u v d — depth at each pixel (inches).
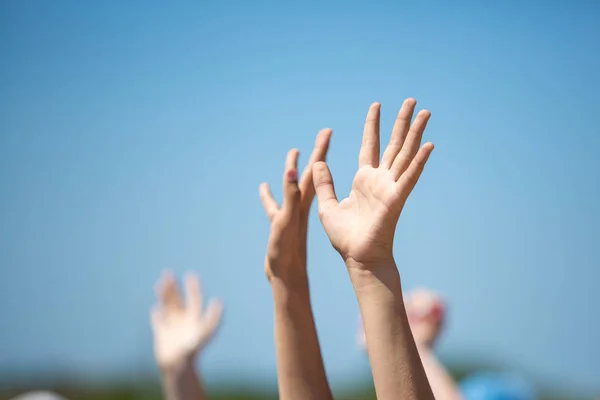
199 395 208.8
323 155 139.2
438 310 221.8
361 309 115.1
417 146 115.0
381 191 114.9
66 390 609.0
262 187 143.7
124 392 634.8
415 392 110.9
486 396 280.1
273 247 136.5
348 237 116.8
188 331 213.2
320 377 134.6
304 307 136.0
